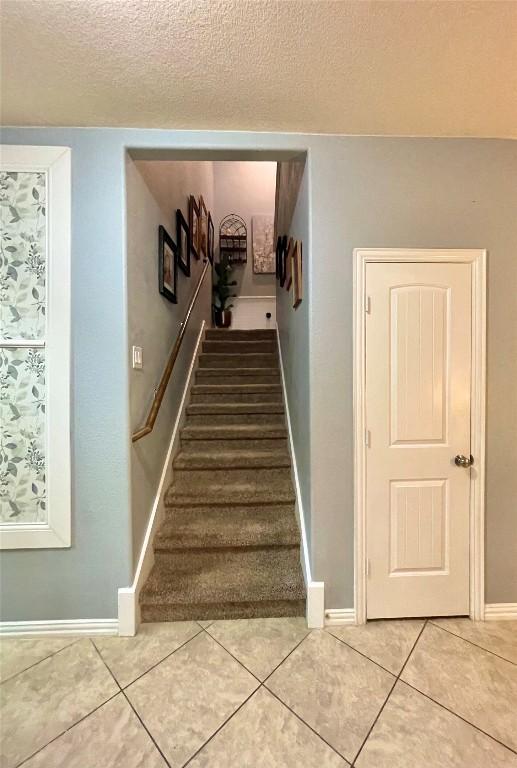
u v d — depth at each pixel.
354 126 1.57
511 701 1.26
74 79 1.31
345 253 1.64
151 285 2.01
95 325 1.60
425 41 1.16
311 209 1.62
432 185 1.65
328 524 1.65
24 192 1.56
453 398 1.67
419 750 1.10
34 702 1.26
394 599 1.67
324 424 1.65
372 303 1.65
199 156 1.66
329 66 1.25
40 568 1.60
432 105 1.45
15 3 1.04
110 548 1.61
